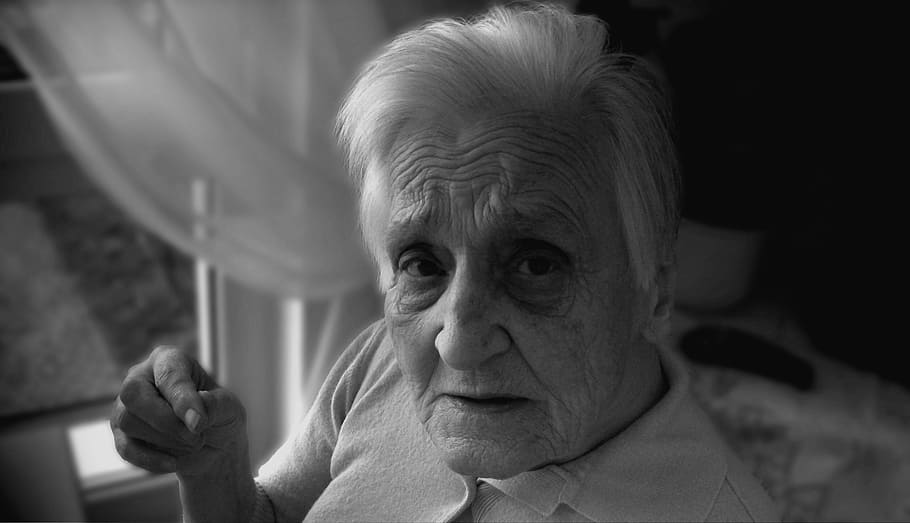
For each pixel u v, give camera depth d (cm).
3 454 176
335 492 78
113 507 189
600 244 61
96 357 178
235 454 77
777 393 132
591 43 62
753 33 136
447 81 59
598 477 67
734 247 138
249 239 146
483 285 60
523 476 68
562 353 61
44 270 169
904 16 129
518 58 59
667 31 157
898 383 134
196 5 132
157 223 140
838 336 136
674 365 73
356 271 154
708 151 134
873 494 127
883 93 128
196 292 179
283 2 135
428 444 76
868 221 129
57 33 123
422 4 154
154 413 64
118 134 131
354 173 69
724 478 69
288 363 173
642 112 61
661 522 66
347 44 140
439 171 59
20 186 150
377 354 85
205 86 131
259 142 137
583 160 59
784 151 137
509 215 58
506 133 58
